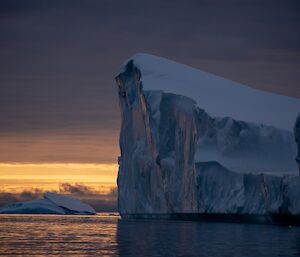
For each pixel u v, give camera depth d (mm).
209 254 69375
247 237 87375
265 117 129875
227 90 139750
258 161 120188
